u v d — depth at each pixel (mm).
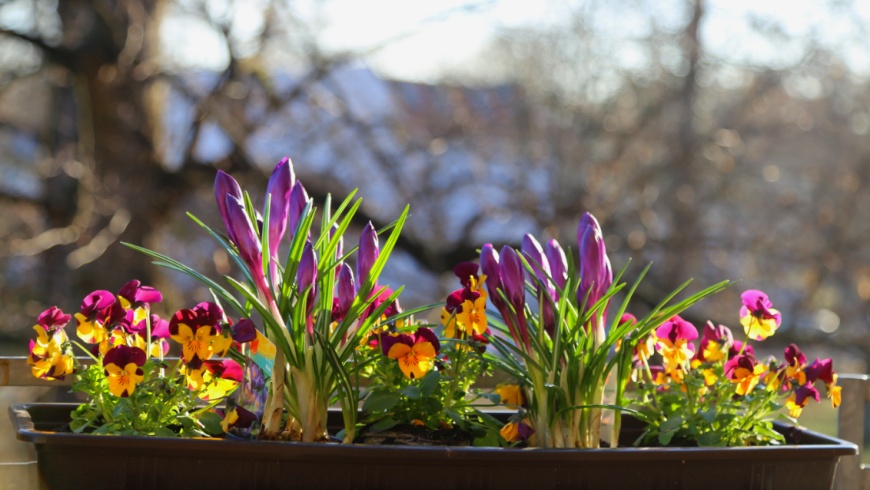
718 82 9547
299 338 1535
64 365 1586
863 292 9219
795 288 9359
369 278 1572
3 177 8891
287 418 1590
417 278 8125
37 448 1392
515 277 1586
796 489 1521
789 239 9289
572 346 1586
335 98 7578
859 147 9594
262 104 7207
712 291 1565
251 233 1501
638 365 1868
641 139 8930
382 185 8250
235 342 1597
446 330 1673
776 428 1837
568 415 1590
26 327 7312
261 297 1537
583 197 8281
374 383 1817
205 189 6852
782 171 9695
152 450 1360
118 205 6648
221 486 1365
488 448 1378
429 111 8797
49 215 7414
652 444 1781
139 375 1480
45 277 7328
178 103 7734
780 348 8992
